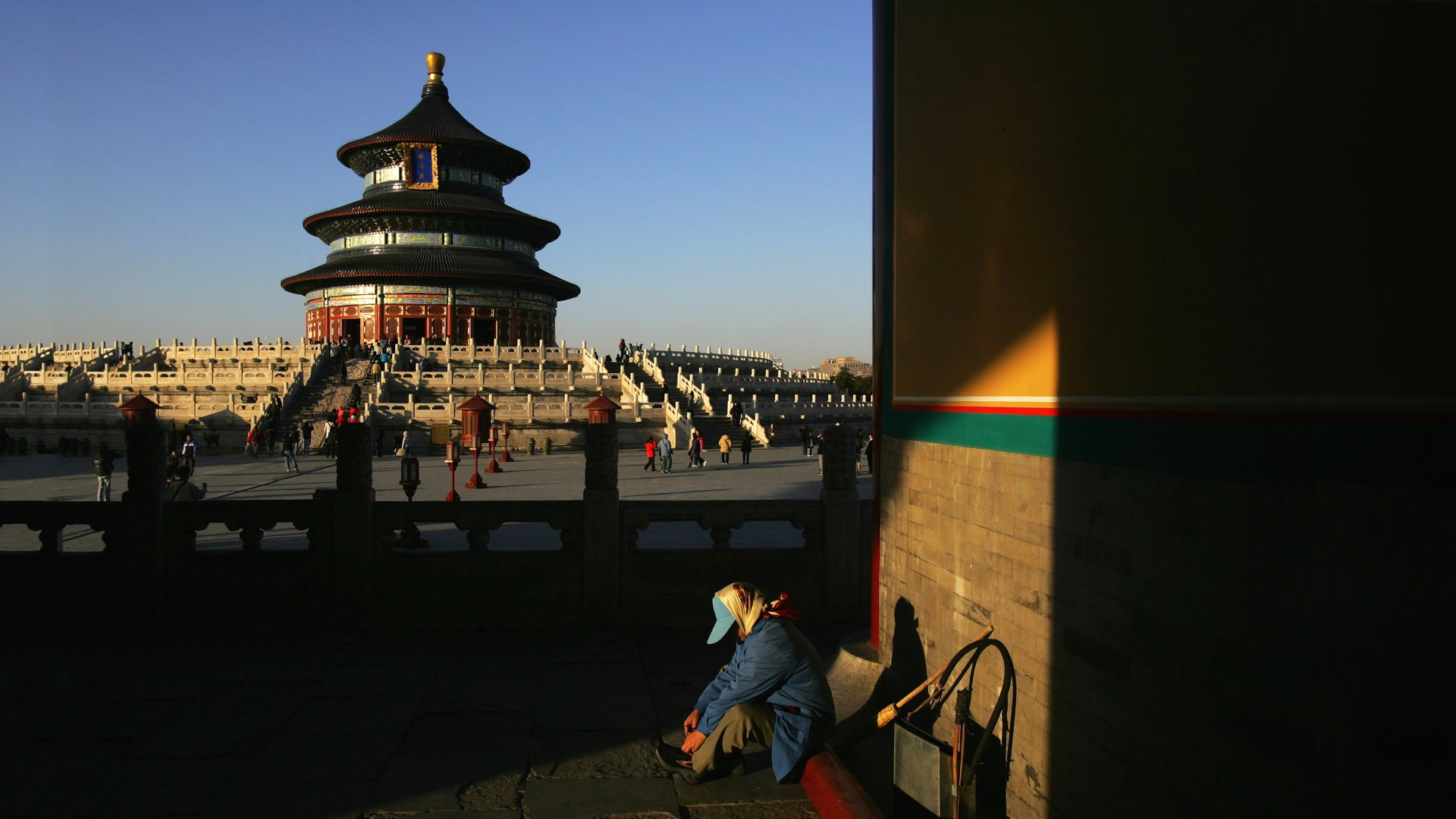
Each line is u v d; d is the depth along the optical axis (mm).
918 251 7559
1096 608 4898
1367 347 3164
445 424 52188
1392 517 3088
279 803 6332
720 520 11234
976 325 6395
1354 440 3221
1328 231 3305
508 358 66062
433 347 67625
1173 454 4250
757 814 6312
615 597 11000
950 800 5766
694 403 63844
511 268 84500
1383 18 3086
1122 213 4656
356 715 8078
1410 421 3020
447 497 28078
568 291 91500
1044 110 5418
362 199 88625
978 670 6297
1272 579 3623
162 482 10820
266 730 7699
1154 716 4398
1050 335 5379
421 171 86562
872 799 6629
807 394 82938
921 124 7465
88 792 6461
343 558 10781
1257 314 3689
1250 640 3750
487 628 10891
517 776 6852
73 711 8141
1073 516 5125
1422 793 2994
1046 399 5434
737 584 7043
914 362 7684
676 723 7977
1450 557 2898
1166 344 4289
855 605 11289
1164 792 4320
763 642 6711
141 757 7113
